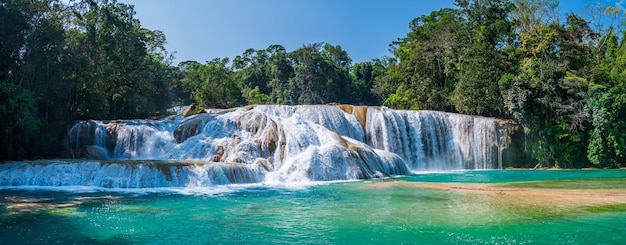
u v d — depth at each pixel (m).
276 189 20.88
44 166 21.98
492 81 45.41
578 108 38.97
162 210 14.83
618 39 64.56
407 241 10.33
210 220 13.03
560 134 38.09
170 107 65.19
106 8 44.41
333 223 12.51
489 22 55.22
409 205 15.66
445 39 58.25
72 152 30.27
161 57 72.00
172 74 86.19
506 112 43.41
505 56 46.53
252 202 16.69
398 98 61.00
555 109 38.84
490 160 39.25
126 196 18.11
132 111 49.62
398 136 39.62
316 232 11.38
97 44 40.84
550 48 45.22
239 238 10.78
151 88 52.00
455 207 15.08
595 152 37.69
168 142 32.41
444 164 39.97
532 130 39.12
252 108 40.66
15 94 26.88
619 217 12.90
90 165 21.98
